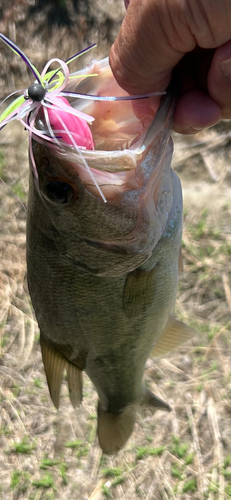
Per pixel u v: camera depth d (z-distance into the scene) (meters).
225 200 1.06
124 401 0.54
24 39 1.24
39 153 0.38
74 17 1.26
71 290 0.43
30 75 1.20
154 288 0.45
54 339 0.47
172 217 0.43
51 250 0.42
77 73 0.39
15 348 0.89
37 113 0.35
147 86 0.36
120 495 0.75
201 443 0.80
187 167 1.12
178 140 1.15
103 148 0.40
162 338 0.53
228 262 0.98
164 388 0.85
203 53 0.36
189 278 0.97
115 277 0.43
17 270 0.97
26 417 0.82
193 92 0.37
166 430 0.81
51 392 0.50
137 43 0.34
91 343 0.47
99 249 0.41
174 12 0.32
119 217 0.39
